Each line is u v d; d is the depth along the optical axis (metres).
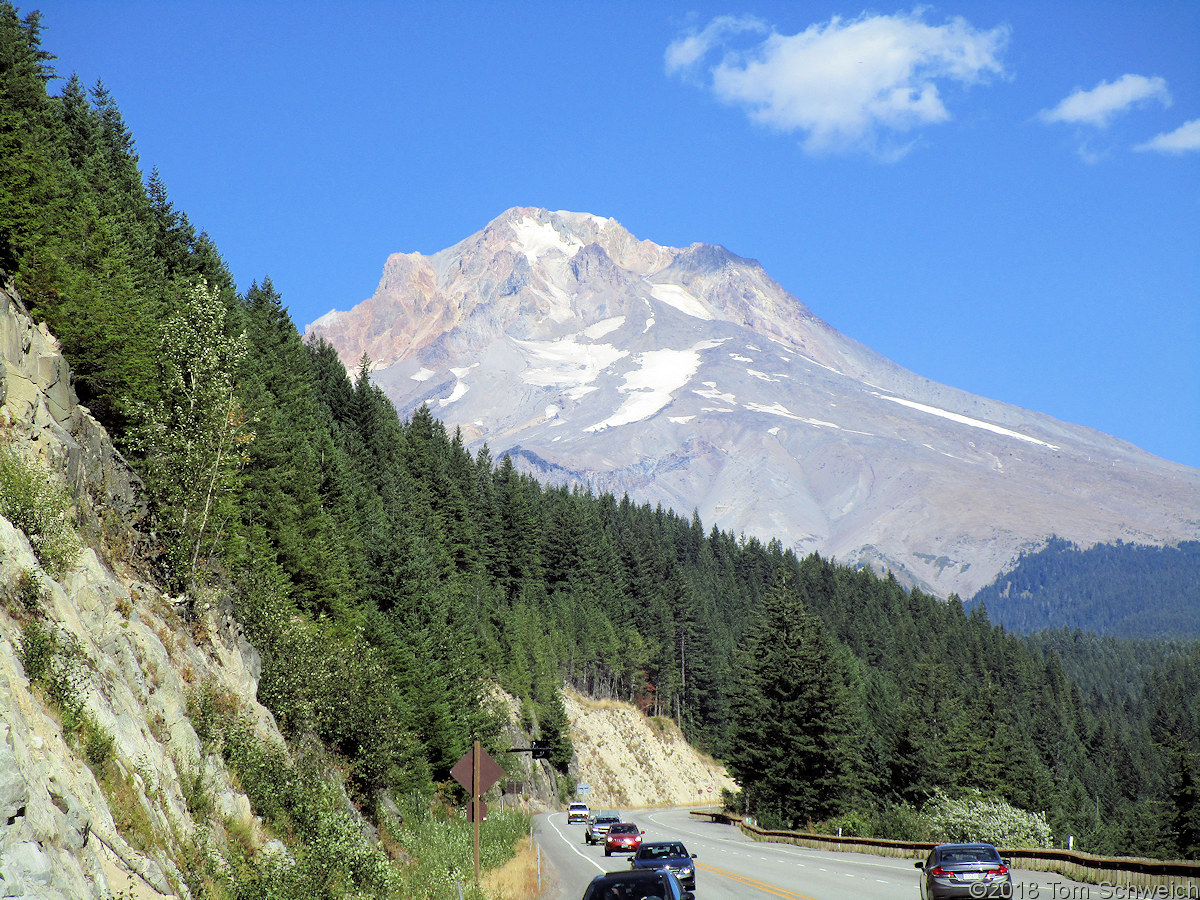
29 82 50.09
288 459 60.94
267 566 43.31
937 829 59.16
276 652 35.12
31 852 12.14
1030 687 199.75
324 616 52.41
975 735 90.25
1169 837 80.19
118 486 29.50
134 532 29.06
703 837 67.50
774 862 43.03
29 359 27.20
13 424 24.41
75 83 66.19
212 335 32.78
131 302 40.75
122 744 17.77
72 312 34.44
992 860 23.88
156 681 22.80
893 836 62.03
